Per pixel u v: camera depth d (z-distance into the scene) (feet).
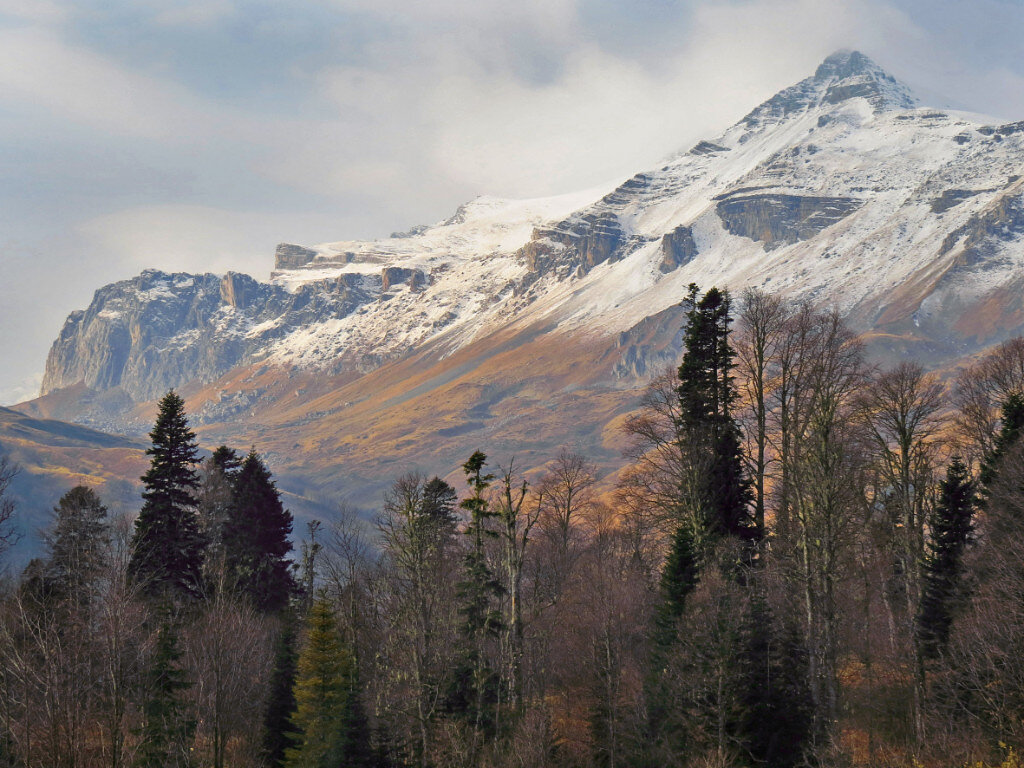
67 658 148.36
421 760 175.83
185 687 175.83
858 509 185.98
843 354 188.96
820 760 142.51
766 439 197.16
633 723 163.84
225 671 178.50
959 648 153.38
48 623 154.61
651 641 172.35
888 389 198.18
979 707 145.89
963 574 171.63
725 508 193.36
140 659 160.86
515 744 164.14
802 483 172.76
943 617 167.84
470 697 178.19
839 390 182.39
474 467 191.62
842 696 158.81
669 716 159.43
